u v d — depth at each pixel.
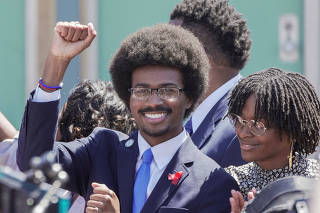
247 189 5.83
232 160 6.52
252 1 13.20
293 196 4.01
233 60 7.18
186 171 5.70
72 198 6.49
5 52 13.41
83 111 6.94
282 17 13.20
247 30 7.32
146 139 5.86
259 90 5.66
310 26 13.12
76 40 5.64
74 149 5.92
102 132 6.18
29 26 13.37
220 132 6.74
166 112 5.69
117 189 5.83
